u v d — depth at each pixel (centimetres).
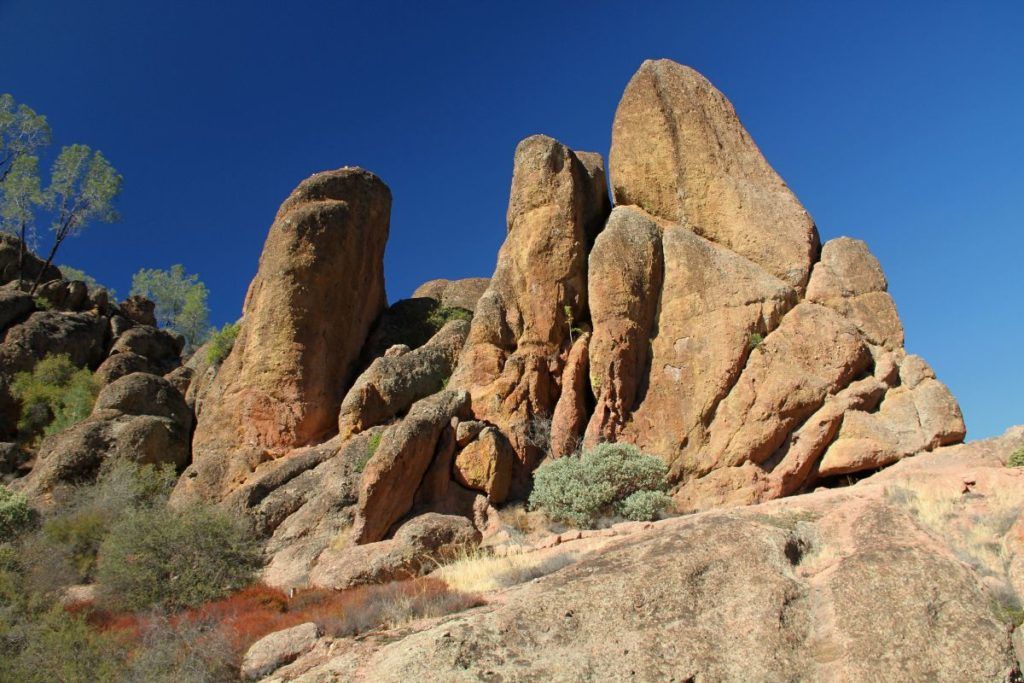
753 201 2342
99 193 4353
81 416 2859
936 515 1318
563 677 880
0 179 4362
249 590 1598
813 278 2209
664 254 2316
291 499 2094
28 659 1202
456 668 910
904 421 1939
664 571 966
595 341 2206
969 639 817
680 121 2491
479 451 2044
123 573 1573
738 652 870
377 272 2905
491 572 1427
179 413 2703
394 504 1909
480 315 2411
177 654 1204
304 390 2428
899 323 2130
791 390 1994
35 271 4206
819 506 1174
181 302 6762
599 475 1944
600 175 2677
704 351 2139
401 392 2383
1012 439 1830
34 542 1756
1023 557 1062
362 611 1263
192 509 1783
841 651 842
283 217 2639
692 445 2056
